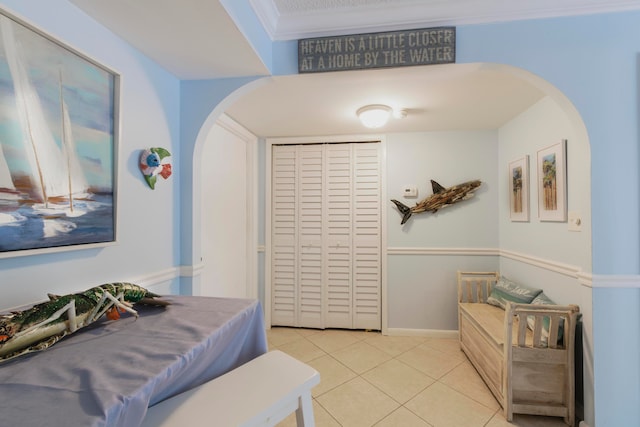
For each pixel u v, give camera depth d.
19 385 0.58
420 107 2.20
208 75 1.59
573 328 1.58
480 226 2.79
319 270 3.06
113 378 0.61
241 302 1.15
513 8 1.37
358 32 1.49
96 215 1.06
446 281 2.84
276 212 3.13
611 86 1.36
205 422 0.75
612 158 1.38
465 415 1.71
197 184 1.67
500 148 2.73
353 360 2.38
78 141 0.99
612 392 1.40
